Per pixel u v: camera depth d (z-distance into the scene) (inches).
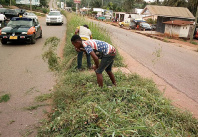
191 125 125.1
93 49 151.8
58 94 159.3
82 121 113.4
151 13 954.7
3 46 393.7
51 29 701.3
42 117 142.1
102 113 117.1
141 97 141.1
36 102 163.5
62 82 193.6
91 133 105.8
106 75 195.0
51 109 152.1
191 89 203.8
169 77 240.1
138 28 1127.0
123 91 153.2
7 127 131.0
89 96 146.7
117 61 278.1
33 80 211.8
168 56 375.9
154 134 103.3
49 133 118.2
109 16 1878.7
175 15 959.6
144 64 294.5
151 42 582.2
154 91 167.0
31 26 436.5
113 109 123.2
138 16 1498.5
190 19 987.9
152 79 210.5
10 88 190.7
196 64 325.7
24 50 359.9
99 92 154.4
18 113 147.4
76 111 121.6
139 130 105.5
